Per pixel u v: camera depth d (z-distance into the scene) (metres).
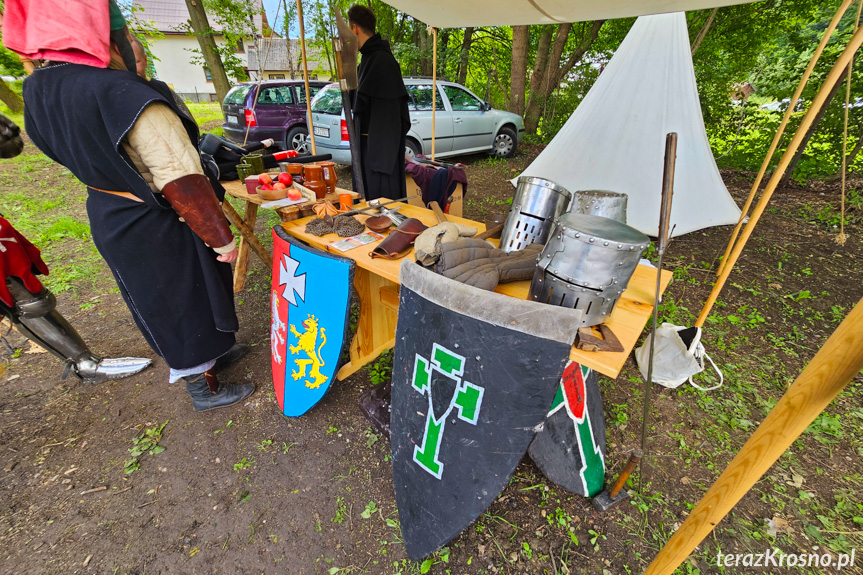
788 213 4.68
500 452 1.10
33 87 1.24
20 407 2.02
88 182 1.37
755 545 1.44
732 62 7.38
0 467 1.71
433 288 1.11
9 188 5.52
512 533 1.47
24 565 1.37
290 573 1.37
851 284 3.20
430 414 1.21
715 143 7.10
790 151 1.67
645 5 1.97
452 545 1.44
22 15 1.19
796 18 6.54
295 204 1.93
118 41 1.30
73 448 1.81
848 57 1.51
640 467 1.70
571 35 10.12
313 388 1.70
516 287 1.29
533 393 1.02
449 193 3.17
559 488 1.63
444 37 9.30
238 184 2.35
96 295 3.11
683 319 2.72
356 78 2.60
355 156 2.82
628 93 3.92
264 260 2.72
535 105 8.97
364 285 1.88
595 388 1.69
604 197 1.29
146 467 1.72
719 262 3.55
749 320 2.73
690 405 2.05
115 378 2.19
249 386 2.11
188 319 1.65
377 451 1.80
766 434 0.77
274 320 1.82
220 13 8.05
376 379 2.20
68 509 1.55
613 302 1.03
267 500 1.59
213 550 1.43
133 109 1.17
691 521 0.97
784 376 2.24
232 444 1.84
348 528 1.50
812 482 1.66
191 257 1.57
